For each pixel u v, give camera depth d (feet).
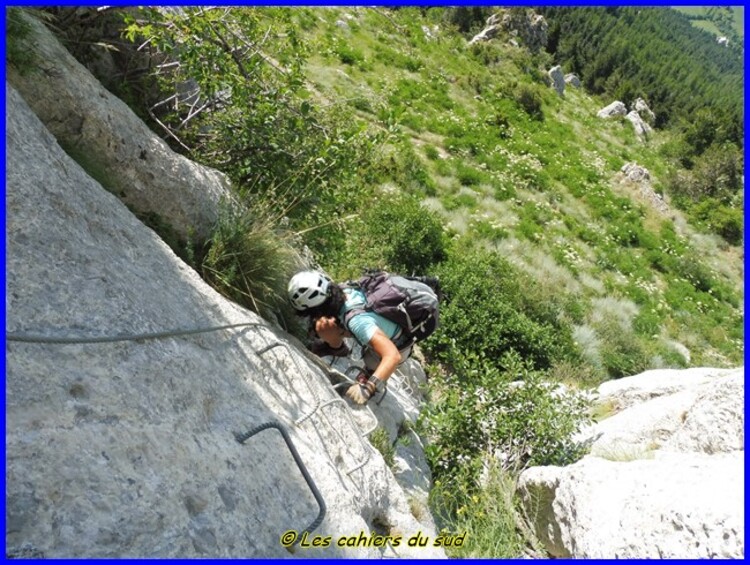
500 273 41.60
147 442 6.70
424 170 57.98
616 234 66.85
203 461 7.20
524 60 111.14
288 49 18.80
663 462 12.41
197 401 7.98
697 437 17.42
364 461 11.12
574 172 76.54
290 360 11.21
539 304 42.01
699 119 108.37
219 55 15.98
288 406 10.23
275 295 13.15
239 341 10.35
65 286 7.46
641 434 20.49
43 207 8.07
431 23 106.73
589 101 134.82
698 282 65.87
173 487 6.55
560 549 13.60
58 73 11.19
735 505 9.83
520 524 15.10
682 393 22.00
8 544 4.96
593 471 12.90
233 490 7.27
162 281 9.71
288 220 16.34
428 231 39.24
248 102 17.15
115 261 8.80
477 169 65.05
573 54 183.21
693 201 88.63
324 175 17.21
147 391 7.27
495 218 55.88
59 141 11.09
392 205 40.45
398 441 15.02
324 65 67.77
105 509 5.75
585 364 39.47
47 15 13.20
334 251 19.70
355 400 11.60
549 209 64.18
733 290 68.44
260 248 13.38
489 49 107.24
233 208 14.14
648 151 107.14
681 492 10.79
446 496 15.19
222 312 10.61
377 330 11.63
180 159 13.44
